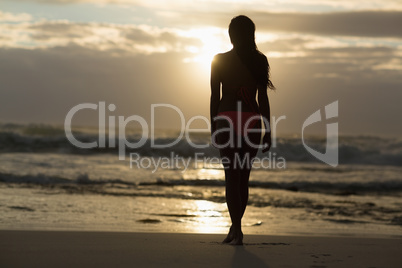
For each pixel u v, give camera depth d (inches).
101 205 311.0
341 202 374.3
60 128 1039.6
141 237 166.1
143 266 110.3
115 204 319.3
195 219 272.1
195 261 117.0
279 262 118.6
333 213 315.3
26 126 1098.1
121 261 115.6
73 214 269.9
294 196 402.9
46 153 751.1
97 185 427.5
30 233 166.9
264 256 126.4
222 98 151.8
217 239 168.7
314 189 472.4
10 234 163.0
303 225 264.1
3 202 300.8
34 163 583.2
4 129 1010.1
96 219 256.8
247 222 266.2
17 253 124.0
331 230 250.2
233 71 150.2
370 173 647.8
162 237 169.2
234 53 151.6
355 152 896.9
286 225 261.1
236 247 141.2
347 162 882.1
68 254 123.9
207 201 358.3
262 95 152.5
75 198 338.0
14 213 262.5
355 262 122.5
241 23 151.6
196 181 488.4
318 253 135.1
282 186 482.3
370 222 283.0
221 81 152.0
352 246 157.0
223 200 368.5
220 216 287.6
